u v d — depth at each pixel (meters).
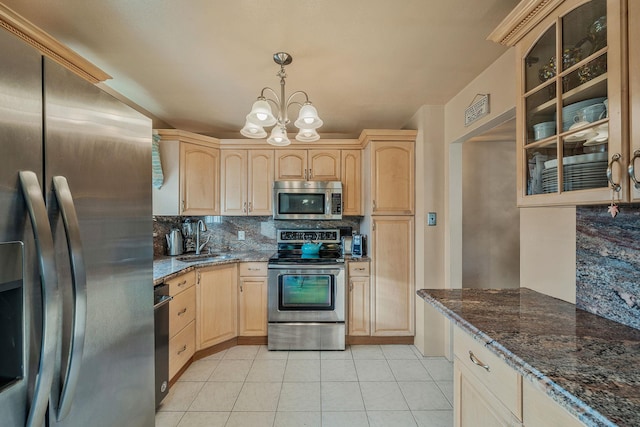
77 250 0.82
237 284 2.88
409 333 2.86
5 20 1.14
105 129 1.00
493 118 1.91
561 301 1.37
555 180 1.08
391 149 2.84
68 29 1.53
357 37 1.62
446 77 2.10
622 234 1.12
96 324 0.96
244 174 3.16
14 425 0.69
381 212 2.84
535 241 1.55
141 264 1.21
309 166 3.17
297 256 3.06
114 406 1.05
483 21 1.48
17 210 0.71
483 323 1.10
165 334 1.98
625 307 1.10
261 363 2.53
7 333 0.70
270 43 1.67
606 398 0.67
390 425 1.79
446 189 2.65
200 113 2.81
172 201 2.80
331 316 2.78
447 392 2.12
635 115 0.80
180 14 1.42
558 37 1.03
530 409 0.86
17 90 0.72
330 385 2.20
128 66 1.92
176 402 2.01
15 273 0.70
